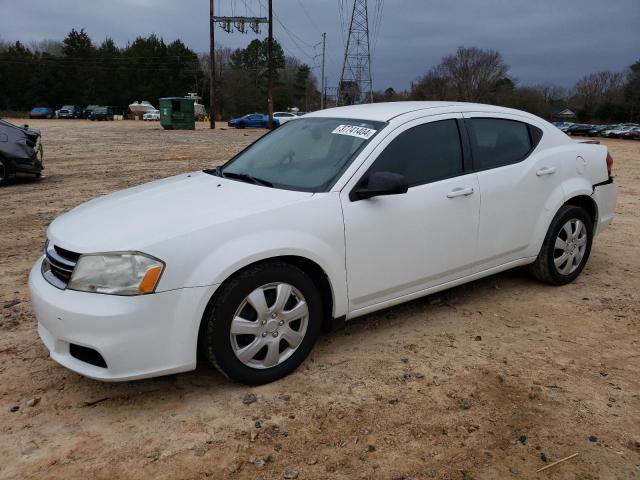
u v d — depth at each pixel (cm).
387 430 292
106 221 325
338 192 350
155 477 258
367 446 279
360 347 382
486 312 441
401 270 378
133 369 291
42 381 337
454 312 441
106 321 283
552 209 463
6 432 289
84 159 1573
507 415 305
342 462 268
